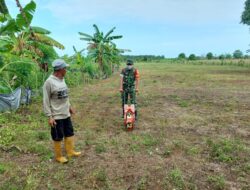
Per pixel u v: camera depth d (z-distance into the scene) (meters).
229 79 26.97
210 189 4.93
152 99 14.50
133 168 5.70
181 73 37.66
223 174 5.50
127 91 9.33
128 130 8.41
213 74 34.53
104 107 12.46
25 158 6.25
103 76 32.78
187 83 23.56
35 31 14.42
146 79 28.42
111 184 5.05
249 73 35.91
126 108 8.60
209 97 15.11
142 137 7.72
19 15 10.70
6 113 10.40
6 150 6.69
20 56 14.12
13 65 12.93
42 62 15.52
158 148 6.87
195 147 6.91
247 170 5.64
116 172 5.52
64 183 5.07
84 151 6.65
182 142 7.31
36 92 14.52
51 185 5.03
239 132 8.34
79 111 11.51
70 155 6.28
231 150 6.67
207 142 7.22
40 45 15.22
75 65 24.58
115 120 9.82
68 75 22.20
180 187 4.95
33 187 4.89
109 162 6.00
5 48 11.96
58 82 5.79
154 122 9.46
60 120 5.88
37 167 5.73
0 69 11.95
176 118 10.05
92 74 29.44
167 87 20.55
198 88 19.69
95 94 17.08
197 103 13.23
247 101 13.69
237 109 11.73
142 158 6.22
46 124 9.06
